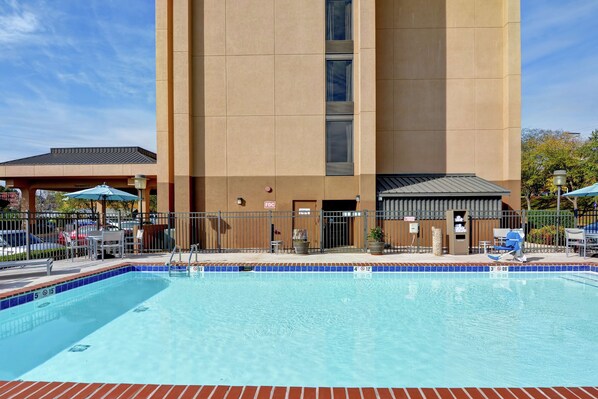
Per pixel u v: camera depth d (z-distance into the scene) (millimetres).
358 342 5793
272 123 16516
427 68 17266
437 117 17281
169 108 17203
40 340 5945
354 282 10320
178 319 7035
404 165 17344
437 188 15664
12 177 22891
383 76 17344
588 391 3438
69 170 22672
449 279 10688
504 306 7891
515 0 16562
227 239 16500
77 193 13305
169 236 15008
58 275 9508
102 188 13875
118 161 24812
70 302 8328
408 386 4348
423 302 8211
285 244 16438
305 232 14141
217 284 10148
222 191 16609
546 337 6000
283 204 16531
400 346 5621
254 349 5508
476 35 17141
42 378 4555
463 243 13438
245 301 8359
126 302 8312
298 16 16422
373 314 7324
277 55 16469
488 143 17172
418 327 6520
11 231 12375
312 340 5891
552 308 7715
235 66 16531
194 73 16547
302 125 16500
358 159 16312
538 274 11180
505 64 16859
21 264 9156
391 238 15781
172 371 4742
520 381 4477
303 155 16500
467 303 8148
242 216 16453
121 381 4453
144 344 5723
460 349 5496
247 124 16547
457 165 17250
